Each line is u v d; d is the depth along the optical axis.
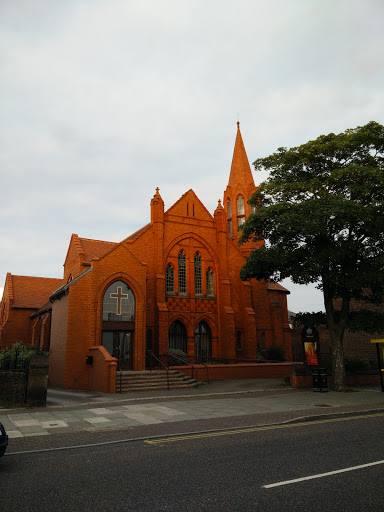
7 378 14.70
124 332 23.72
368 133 18.56
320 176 20.06
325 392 19.08
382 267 18.80
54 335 24.20
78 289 22.22
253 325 31.30
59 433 10.05
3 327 33.97
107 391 18.45
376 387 20.97
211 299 30.83
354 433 10.03
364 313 19.22
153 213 29.55
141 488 5.93
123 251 24.16
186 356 26.64
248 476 6.43
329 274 19.00
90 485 6.09
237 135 41.19
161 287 27.88
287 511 5.04
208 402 15.78
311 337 21.48
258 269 21.02
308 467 6.89
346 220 17.42
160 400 16.41
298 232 19.39
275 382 22.95
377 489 5.79
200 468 6.91
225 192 39.78
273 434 9.97
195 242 31.36
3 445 7.13
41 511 5.11
